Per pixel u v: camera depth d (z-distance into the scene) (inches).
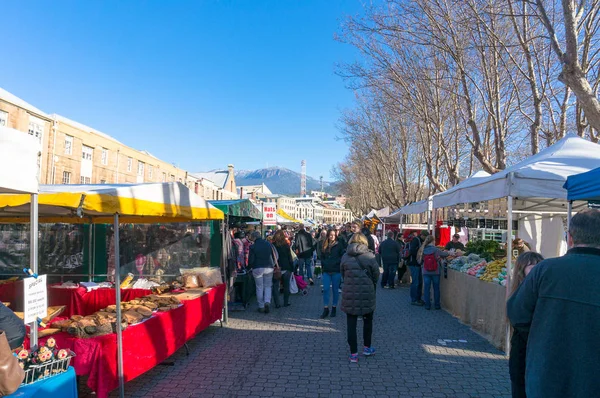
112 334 169.2
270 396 179.8
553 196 226.8
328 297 341.1
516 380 115.0
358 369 213.5
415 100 652.7
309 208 6215.6
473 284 303.3
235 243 388.8
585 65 308.2
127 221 297.0
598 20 335.0
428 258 373.7
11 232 344.5
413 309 378.9
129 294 281.0
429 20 464.1
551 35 293.6
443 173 1070.4
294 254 485.4
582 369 80.2
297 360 227.9
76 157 1327.5
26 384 113.7
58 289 280.1
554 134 472.1
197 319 249.4
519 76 540.1
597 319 81.1
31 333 132.6
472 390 187.0
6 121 1044.5
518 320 94.7
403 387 190.1
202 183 2471.7
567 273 86.0
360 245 229.5
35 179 132.4
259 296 358.9
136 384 192.7
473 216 508.1
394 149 1157.1
